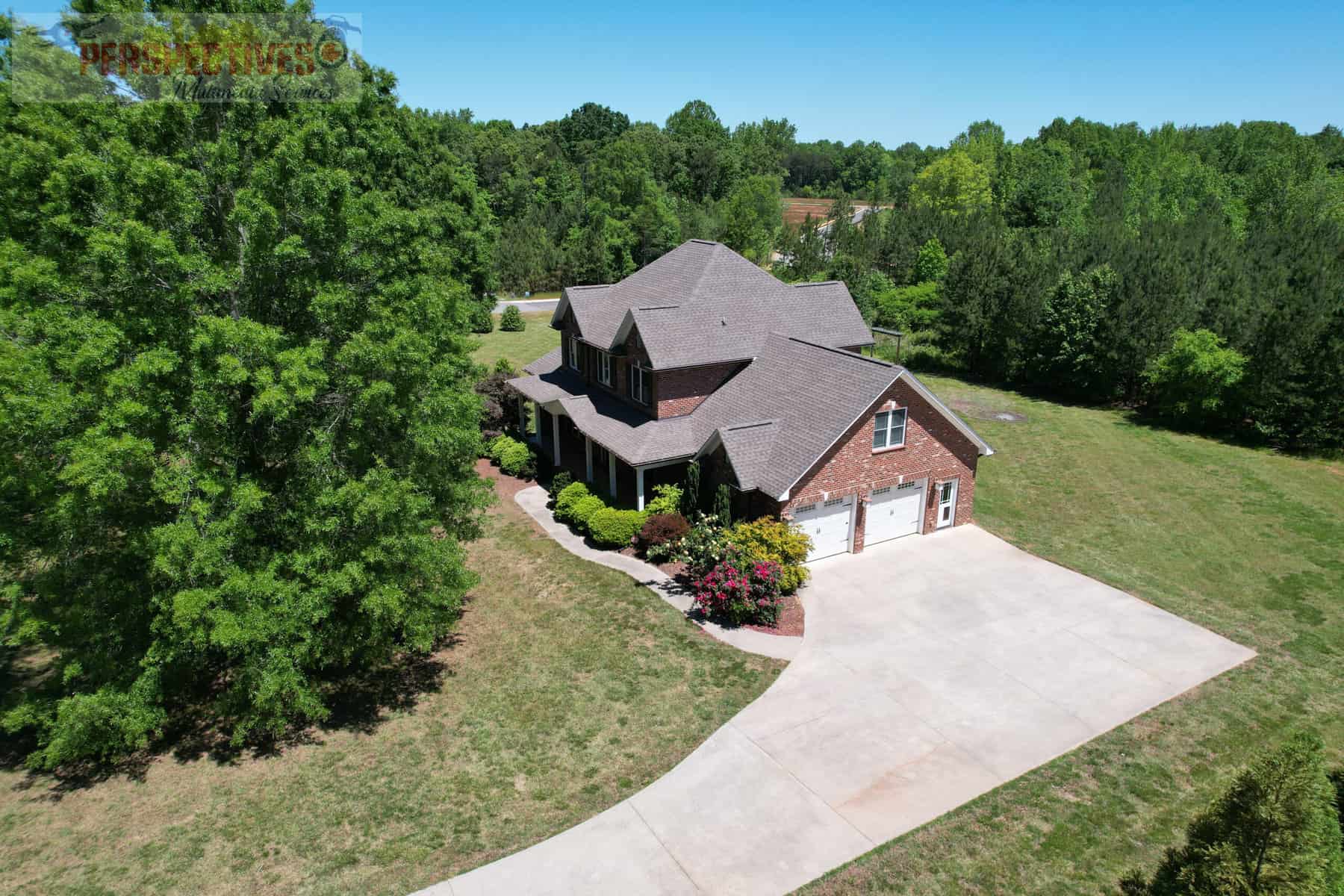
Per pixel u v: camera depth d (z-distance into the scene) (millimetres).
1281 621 20719
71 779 15359
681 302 29641
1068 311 44094
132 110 15844
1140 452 34969
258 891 12477
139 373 13344
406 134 42125
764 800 14500
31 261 14914
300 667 17062
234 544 14805
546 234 90688
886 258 70562
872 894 12445
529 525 27594
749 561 20703
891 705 17250
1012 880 12664
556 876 12820
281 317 16562
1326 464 33094
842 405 23844
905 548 25219
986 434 37906
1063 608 21375
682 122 184000
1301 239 54906
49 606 15289
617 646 19828
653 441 26516
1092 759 15492
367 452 16766
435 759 15836
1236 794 9680
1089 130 168500
